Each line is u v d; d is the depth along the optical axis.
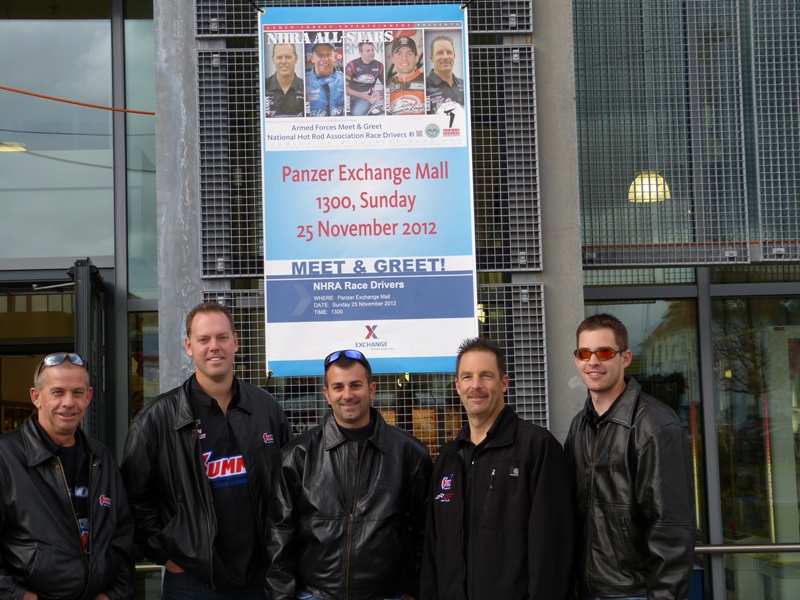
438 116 4.14
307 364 4.06
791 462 5.21
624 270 5.23
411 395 4.19
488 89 4.29
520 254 4.25
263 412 3.76
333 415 3.56
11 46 5.50
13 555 3.25
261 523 3.64
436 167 4.12
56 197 5.43
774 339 5.27
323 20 4.15
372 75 4.14
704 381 5.19
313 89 4.13
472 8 4.29
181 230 4.21
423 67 4.15
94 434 4.94
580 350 3.28
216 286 4.22
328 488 3.43
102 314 5.26
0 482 3.27
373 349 4.07
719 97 5.03
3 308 5.74
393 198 4.11
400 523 3.48
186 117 4.25
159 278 4.20
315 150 4.11
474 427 3.37
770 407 5.24
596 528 3.18
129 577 3.52
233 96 4.26
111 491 3.45
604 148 5.00
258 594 3.63
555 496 3.16
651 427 3.11
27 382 7.14
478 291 4.23
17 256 5.39
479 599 3.13
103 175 5.45
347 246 4.09
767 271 5.26
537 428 3.29
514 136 4.29
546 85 4.34
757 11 5.09
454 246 4.11
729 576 5.11
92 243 5.41
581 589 3.23
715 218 5.00
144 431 3.61
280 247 4.09
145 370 5.34
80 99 5.49
